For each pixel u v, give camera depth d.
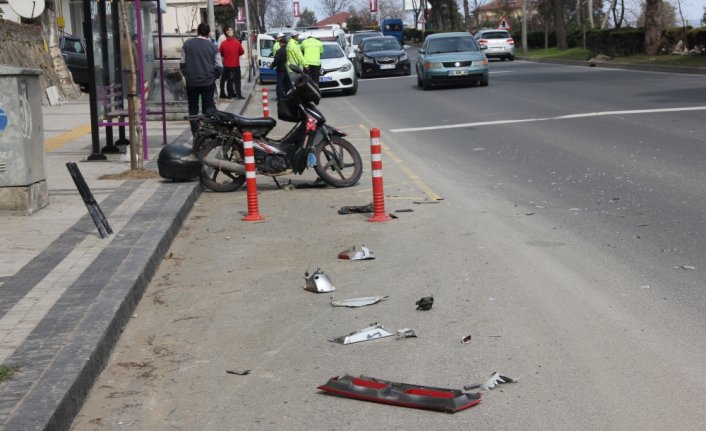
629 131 16.44
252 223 10.35
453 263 8.04
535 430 4.58
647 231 8.86
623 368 5.34
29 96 10.11
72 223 9.58
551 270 7.61
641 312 6.37
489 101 24.19
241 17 59.34
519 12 86.44
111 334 6.01
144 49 17.83
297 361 5.77
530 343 5.86
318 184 12.80
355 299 7.06
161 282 7.85
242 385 5.39
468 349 5.82
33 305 6.46
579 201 10.59
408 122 20.44
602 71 36.03
